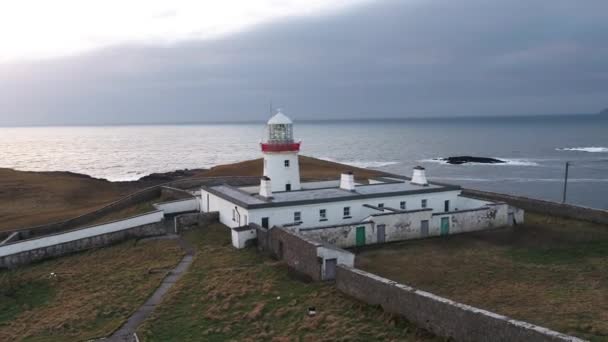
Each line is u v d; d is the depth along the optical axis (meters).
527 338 17.17
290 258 31.45
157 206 50.19
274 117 47.88
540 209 47.50
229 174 81.38
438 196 45.81
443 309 20.44
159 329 23.83
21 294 31.56
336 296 26.00
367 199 42.28
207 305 26.45
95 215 52.66
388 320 22.55
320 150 195.38
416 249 36.25
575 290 27.25
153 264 34.41
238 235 36.19
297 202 39.28
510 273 30.66
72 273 34.56
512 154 160.88
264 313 24.95
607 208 75.44
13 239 43.88
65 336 24.05
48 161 164.75
